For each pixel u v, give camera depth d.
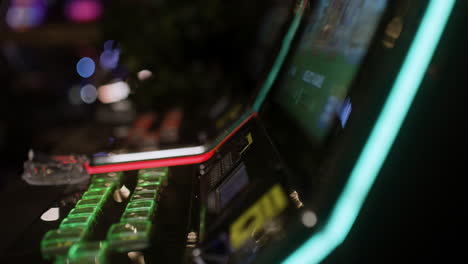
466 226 0.47
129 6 2.35
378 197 0.44
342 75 0.58
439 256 0.47
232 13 2.35
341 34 0.68
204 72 2.43
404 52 0.41
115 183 0.92
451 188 0.46
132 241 0.60
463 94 0.43
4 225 0.73
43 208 0.80
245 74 2.42
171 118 2.15
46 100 5.55
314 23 0.97
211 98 2.45
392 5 0.42
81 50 6.50
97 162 1.06
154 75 2.40
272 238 0.47
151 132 1.81
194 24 2.29
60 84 6.16
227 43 2.40
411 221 0.46
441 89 0.42
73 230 0.66
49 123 4.72
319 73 0.74
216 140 1.09
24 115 4.86
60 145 1.65
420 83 0.42
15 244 0.64
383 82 0.42
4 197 0.88
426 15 0.41
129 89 2.50
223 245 0.51
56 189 0.91
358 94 0.43
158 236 0.62
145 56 2.35
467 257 0.48
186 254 0.54
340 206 0.43
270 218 0.49
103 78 3.54
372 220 0.44
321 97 0.66
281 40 1.14
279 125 0.86
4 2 1.90
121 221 0.67
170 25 2.28
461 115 0.43
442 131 0.44
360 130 0.42
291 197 0.51
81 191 0.89
